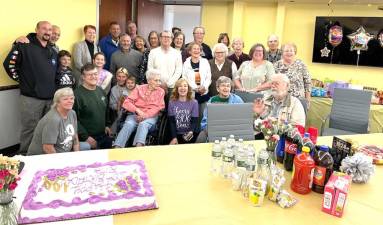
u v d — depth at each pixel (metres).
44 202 1.23
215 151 1.71
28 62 3.29
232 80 3.69
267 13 5.92
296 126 1.94
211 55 4.62
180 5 6.89
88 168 1.55
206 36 6.54
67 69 3.70
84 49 4.05
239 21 6.00
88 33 4.05
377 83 5.11
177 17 8.73
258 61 3.60
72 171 1.51
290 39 5.79
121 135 3.13
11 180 1.06
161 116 3.35
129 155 1.84
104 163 1.64
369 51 5.02
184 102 3.20
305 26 5.63
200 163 1.79
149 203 1.29
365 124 3.57
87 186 1.37
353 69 5.27
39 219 1.16
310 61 5.67
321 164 1.49
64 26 3.95
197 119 3.25
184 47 4.43
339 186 1.31
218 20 6.39
